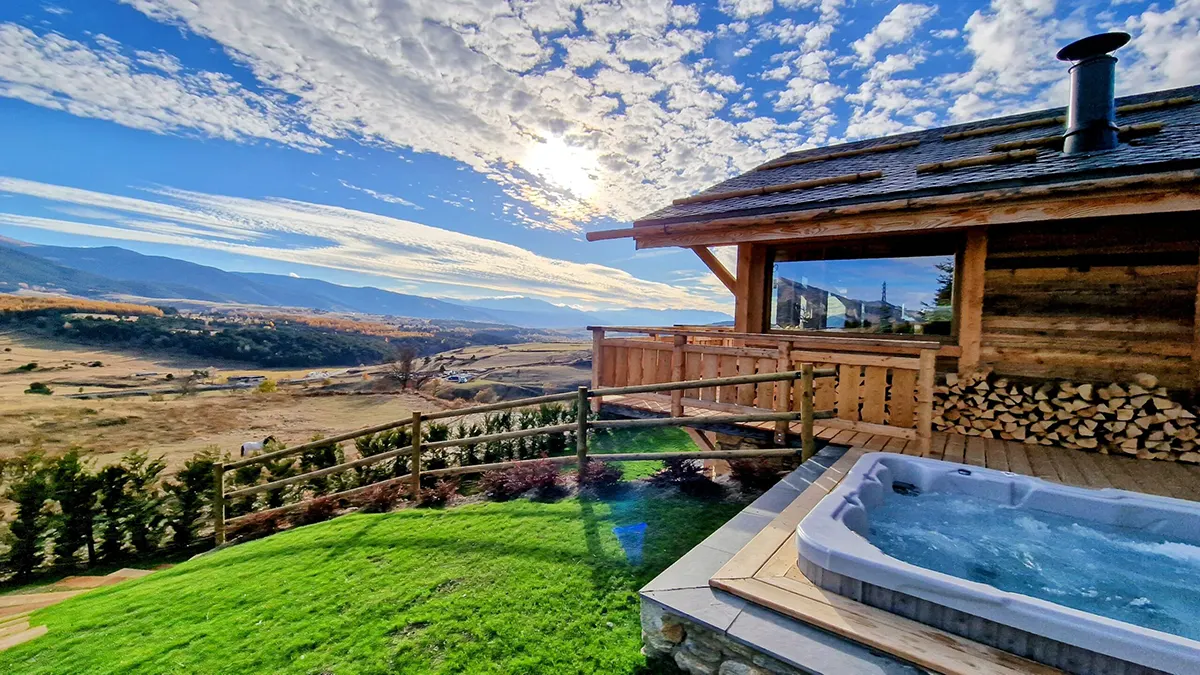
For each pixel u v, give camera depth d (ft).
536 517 15.20
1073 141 16.51
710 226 20.89
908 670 6.07
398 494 21.27
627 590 10.47
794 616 7.07
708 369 18.83
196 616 11.55
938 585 6.61
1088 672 5.70
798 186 22.27
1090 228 16.90
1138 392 15.70
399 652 9.11
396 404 82.84
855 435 16.44
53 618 13.03
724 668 7.16
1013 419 17.66
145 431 60.85
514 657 8.68
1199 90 20.38
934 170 19.12
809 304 23.22
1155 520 9.76
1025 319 17.95
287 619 10.74
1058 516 10.61
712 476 18.11
